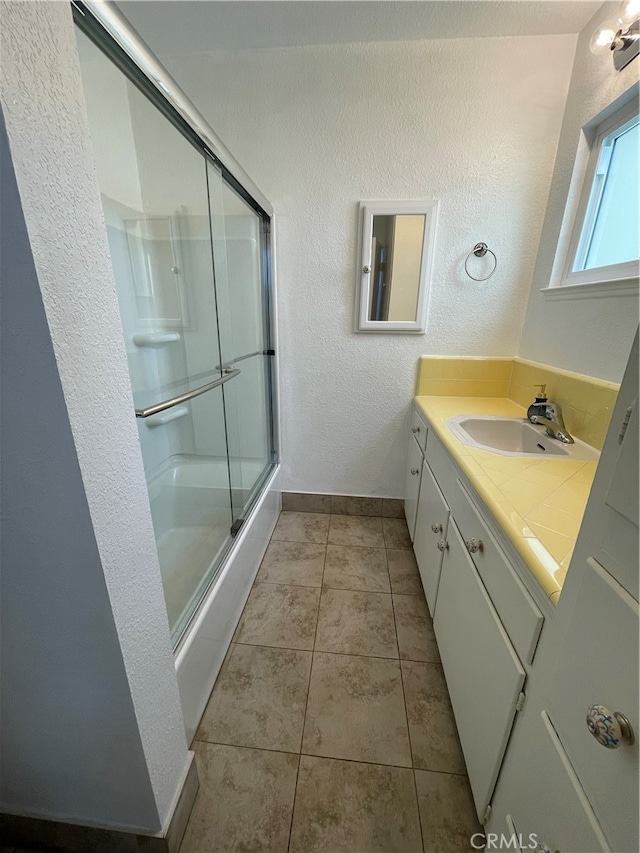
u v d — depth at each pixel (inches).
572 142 59.4
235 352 74.6
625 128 51.0
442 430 55.0
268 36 60.1
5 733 29.1
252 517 69.3
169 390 68.2
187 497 71.0
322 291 76.7
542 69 60.8
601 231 56.5
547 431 56.1
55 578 23.1
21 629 24.9
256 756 41.5
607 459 18.1
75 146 19.0
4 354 18.6
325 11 54.8
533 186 66.4
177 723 33.9
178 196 62.7
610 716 16.1
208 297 67.9
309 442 89.2
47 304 17.8
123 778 29.7
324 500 93.5
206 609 46.6
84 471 20.7
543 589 23.6
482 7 53.7
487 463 42.4
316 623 60.0
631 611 15.7
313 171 69.4
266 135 68.1
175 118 48.5
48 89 17.3
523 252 70.1
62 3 17.8
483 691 33.0
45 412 19.4
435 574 54.4
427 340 77.9
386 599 65.3
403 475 89.2
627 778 15.8
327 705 47.1
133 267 61.8
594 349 51.4
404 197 69.2
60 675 26.1
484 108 63.5
